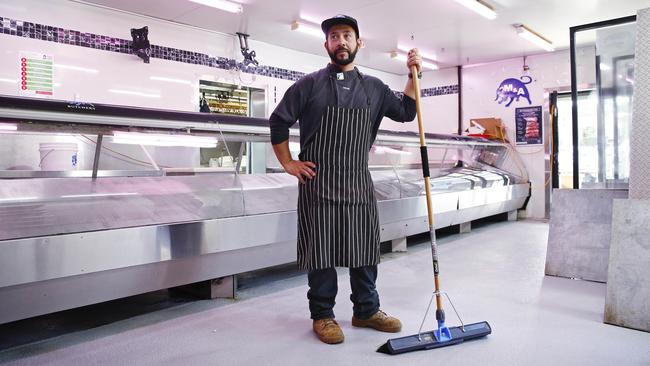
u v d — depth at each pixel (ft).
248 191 11.48
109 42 18.56
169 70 20.47
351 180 8.24
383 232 15.26
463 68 30.32
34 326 9.29
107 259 8.59
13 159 12.64
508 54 27.17
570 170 26.96
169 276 9.70
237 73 23.07
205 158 14.94
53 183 8.90
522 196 26.27
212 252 10.24
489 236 20.34
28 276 7.68
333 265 8.16
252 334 8.70
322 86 8.15
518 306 10.24
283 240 11.75
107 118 8.80
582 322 9.21
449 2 18.52
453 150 23.71
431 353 7.68
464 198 19.71
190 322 9.43
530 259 15.38
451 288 11.74
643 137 10.19
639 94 10.28
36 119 8.00
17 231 7.70
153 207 9.64
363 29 22.38
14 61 16.26
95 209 8.85
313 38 23.45
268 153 16.74
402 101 9.13
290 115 8.23
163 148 13.37
